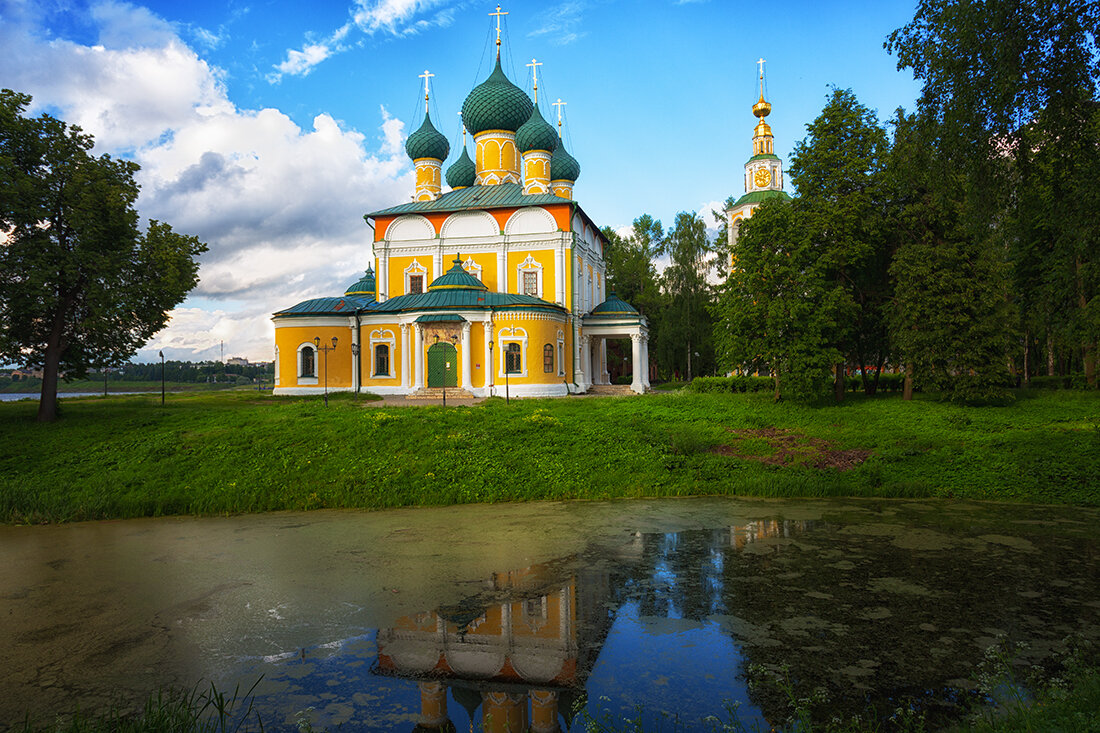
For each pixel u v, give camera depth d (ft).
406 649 21.57
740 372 103.24
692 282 166.81
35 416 74.74
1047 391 84.48
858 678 18.63
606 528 38.19
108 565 32.65
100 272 68.33
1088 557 30.81
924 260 75.00
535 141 130.82
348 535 38.09
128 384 305.73
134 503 46.60
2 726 16.97
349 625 23.80
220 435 63.52
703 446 59.72
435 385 101.19
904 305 76.28
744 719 16.49
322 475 52.21
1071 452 51.85
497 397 90.99
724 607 24.75
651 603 25.39
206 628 23.67
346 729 16.55
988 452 54.19
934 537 34.88
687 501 45.85
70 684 19.36
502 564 31.27
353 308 111.14
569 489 48.73
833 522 38.68
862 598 25.43
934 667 19.25
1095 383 87.15
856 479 49.55
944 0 39.01
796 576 28.37
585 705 17.49
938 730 15.72
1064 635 21.48
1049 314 62.44
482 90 133.69
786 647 20.90
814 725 16.06
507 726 16.51
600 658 20.52
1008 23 35.86
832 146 81.87
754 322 79.87
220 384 305.12
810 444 62.23
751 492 47.98
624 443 60.18
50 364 72.28
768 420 72.69
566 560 31.71
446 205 121.70
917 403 78.02
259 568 31.50
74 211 67.51
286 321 110.42
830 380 80.02
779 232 79.20
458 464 53.62
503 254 116.47
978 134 38.93
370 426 64.44
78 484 52.13
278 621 24.29
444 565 31.30
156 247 74.64
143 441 62.13
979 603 24.66
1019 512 40.96
